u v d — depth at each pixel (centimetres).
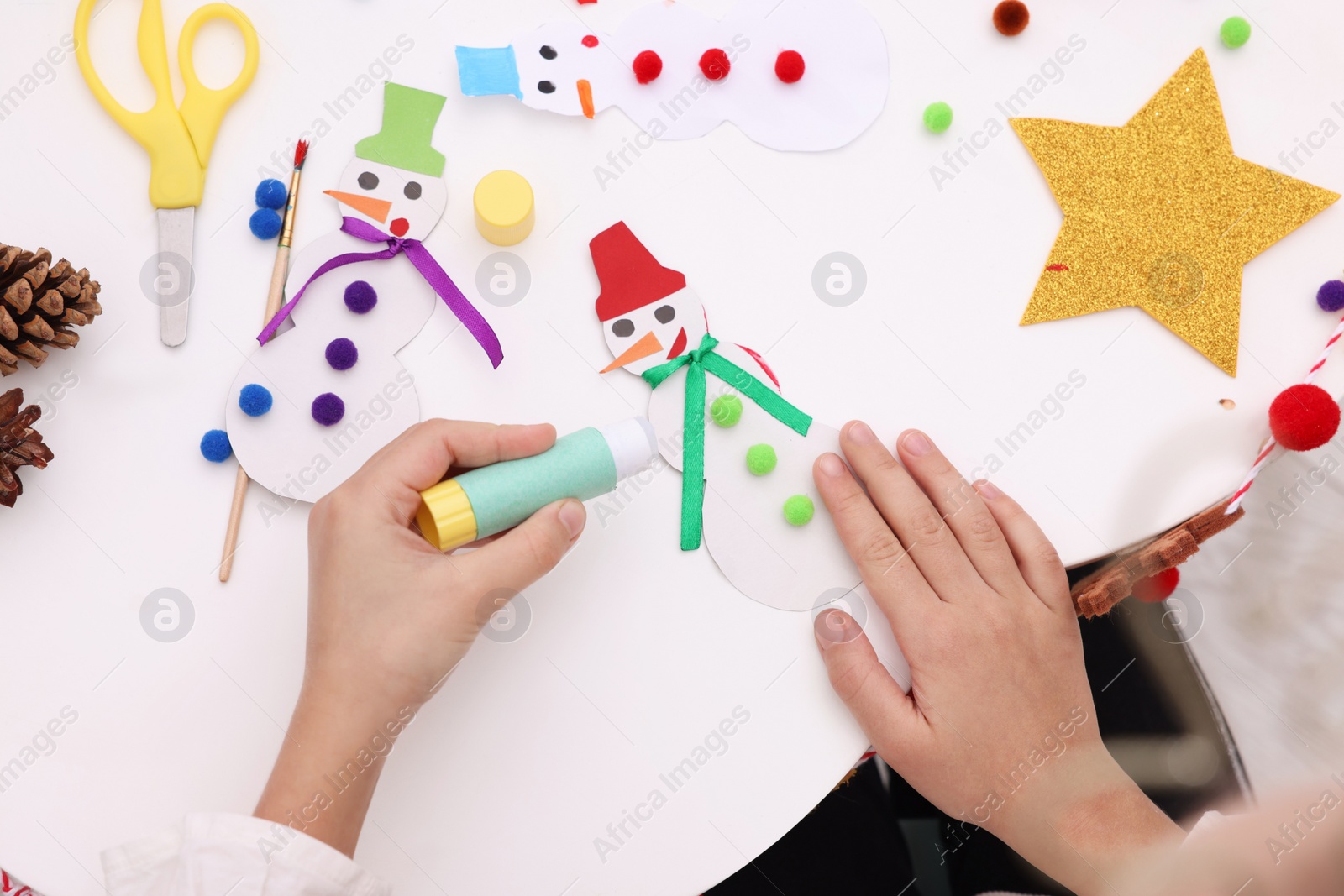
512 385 62
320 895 55
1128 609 77
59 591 60
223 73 64
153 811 59
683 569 61
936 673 60
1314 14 66
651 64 63
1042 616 61
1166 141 64
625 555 61
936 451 62
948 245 64
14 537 60
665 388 62
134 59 64
